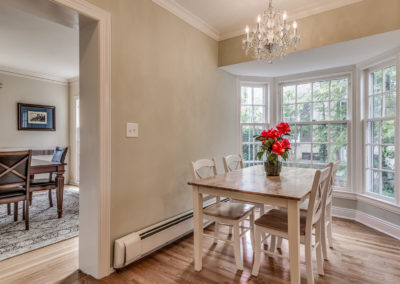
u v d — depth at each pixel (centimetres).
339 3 236
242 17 270
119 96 193
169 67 243
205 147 299
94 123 181
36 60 392
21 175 263
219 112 326
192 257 214
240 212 203
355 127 308
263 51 196
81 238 192
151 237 216
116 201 192
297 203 149
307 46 254
